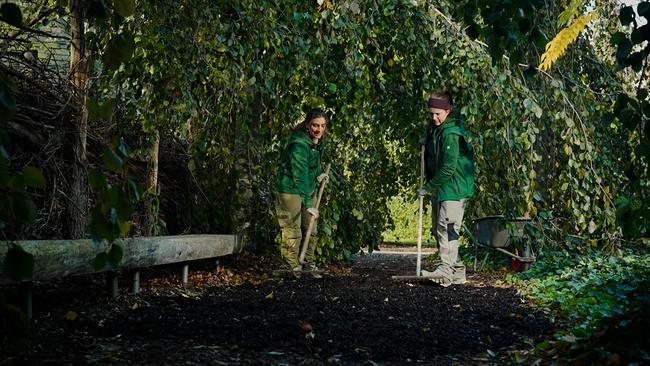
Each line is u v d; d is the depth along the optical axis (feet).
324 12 19.47
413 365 11.79
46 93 17.22
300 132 21.81
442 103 21.16
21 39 17.30
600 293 17.38
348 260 26.61
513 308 17.16
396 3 21.09
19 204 6.56
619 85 26.45
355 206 25.58
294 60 20.44
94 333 13.07
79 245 13.88
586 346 11.27
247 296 18.20
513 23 11.78
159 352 11.75
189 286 19.63
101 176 6.77
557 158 26.37
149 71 18.40
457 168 21.18
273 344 12.83
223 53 20.26
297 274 21.84
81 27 17.26
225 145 22.76
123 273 20.03
